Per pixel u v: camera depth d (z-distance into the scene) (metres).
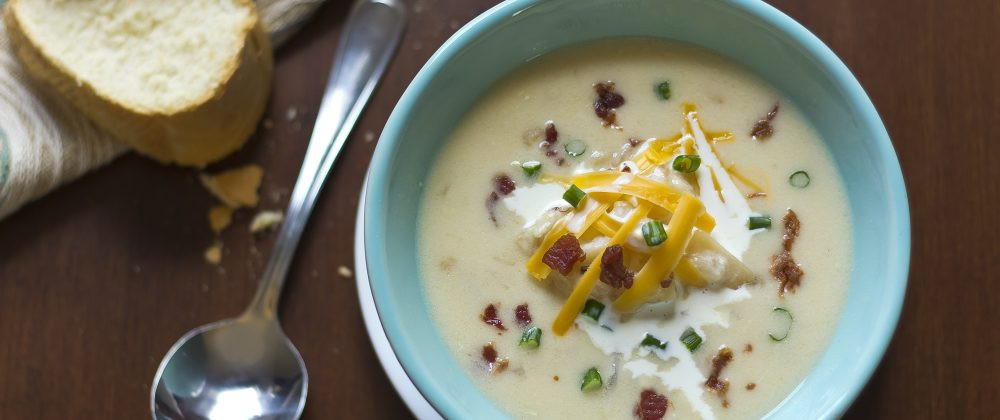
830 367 0.44
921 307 0.48
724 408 0.44
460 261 0.46
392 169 0.44
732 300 0.45
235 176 0.50
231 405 0.49
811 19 0.50
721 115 0.47
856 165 0.45
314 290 0.49
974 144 0.49
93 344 0.49
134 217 0.50
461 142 0.47
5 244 0.50
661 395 0.45
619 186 0.44
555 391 0.45
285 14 0.51
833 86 0.45
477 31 0.45
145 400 0.49
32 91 0.50
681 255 0.43
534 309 0.45
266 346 0.49
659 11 0.46
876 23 0.50
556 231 0.44
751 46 0.46
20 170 0.49
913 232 0.49
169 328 0.49
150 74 0.49
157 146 0.50
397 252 0.45
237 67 0.48
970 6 0.50
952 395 0.48
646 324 0.45
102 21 0.49
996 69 0.50
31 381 0.49
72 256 0.50
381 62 0.50
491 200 0.46
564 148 0.46
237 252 0.50
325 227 0.50
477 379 0.45
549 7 0.45
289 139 0.50
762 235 0.45
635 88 0.47
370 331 0.48
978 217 0.49
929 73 0.50
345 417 0.48
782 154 0.46
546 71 0.47
